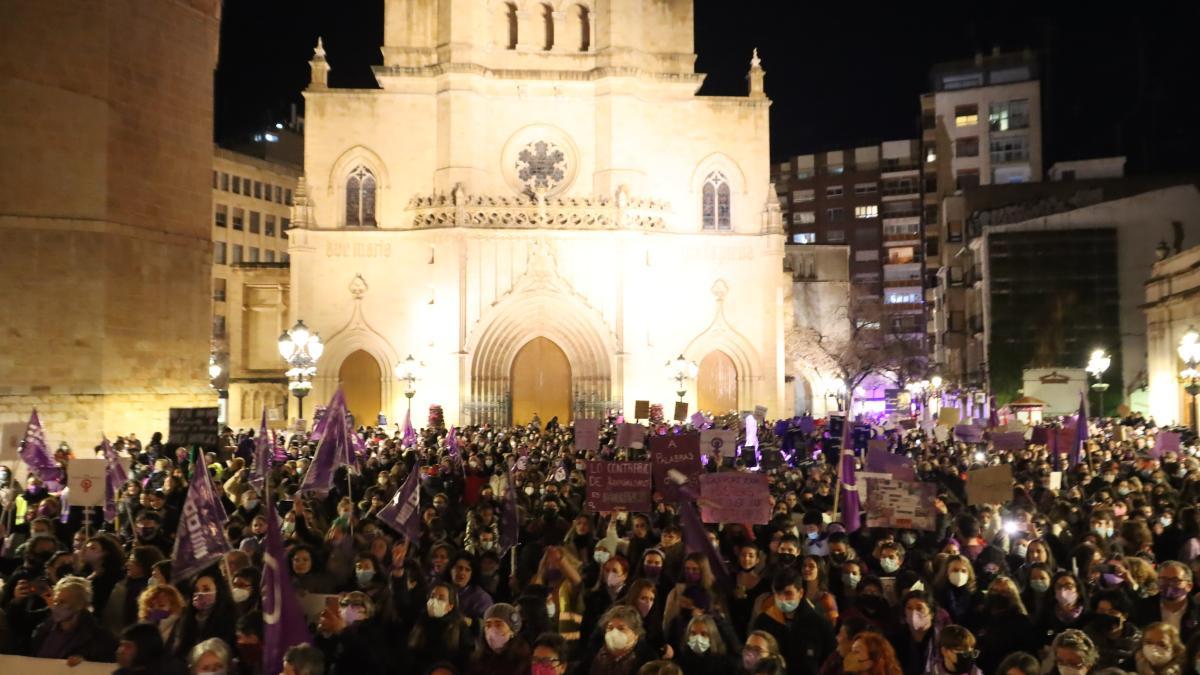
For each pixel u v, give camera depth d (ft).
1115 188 261.24
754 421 109.19
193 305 111.65
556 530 51.67
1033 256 228.02
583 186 195.62
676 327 194.59
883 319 355.36
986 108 339.98
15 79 97.45
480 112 193.88
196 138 112.57
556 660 28.35
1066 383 203.21
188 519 38.88
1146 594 38.47
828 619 35.06
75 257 99.96
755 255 196.54
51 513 54.85
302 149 353.31
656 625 36.29
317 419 117.29
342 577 43.80
